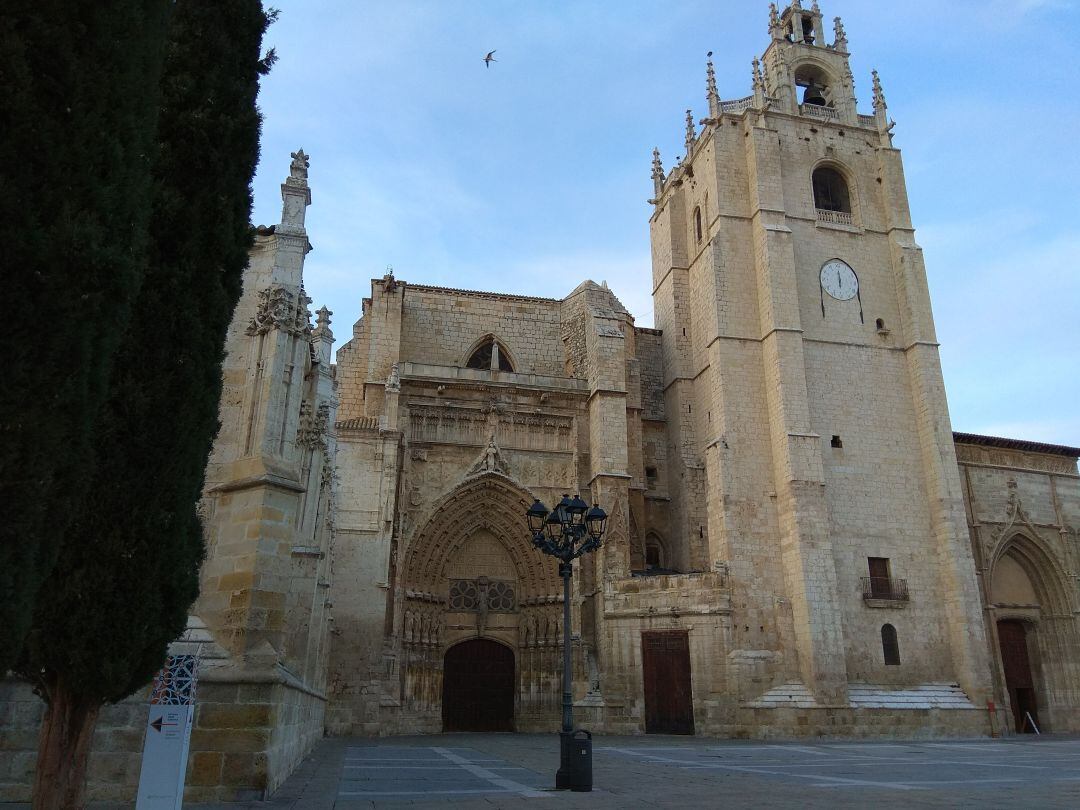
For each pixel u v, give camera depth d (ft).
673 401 166.40
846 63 175.22
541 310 179.22
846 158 165.37
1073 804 44.47
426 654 141.79
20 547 24.22
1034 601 156.25
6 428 24.20
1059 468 165.58
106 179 27.61
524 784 57.06
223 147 43.27
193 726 47.21
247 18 47.16
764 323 147.64
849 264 157.58
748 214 156.76
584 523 65.77
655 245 187.21
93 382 26.91
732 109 167.02
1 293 24.12
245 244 44.14
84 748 35.19
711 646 127.54
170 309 39.17
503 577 152.35
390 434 140.97
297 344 64.34
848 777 62.49
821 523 133.39
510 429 155.63
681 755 87.86
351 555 133.69
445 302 174.50
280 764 52.75
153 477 37.45
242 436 61.31
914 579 139.95
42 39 26.12
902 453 147.43
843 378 149.18
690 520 152.56
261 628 54.49
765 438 142.92
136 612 35.88
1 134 24.79
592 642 141.59
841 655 126.82
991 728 129.08
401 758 80.69
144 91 30.07
